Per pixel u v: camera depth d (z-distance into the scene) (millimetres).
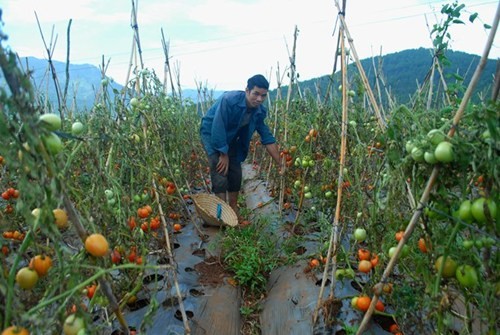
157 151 3725
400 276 2584
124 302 2076
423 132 1741
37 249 1544
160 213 3045
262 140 5199
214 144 4754
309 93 4840
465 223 1547
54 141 1408
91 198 2090
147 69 3596
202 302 3340
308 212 4422
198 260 4125
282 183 5031
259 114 5031
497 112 1473
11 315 1350
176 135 4879
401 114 1971
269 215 5242
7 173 2723
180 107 6180
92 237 1519
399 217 2168
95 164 2170
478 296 1779
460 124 1898
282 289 3545
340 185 2768
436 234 1698
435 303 1764
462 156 1491
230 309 3430
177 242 4445
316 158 4023
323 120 3828
